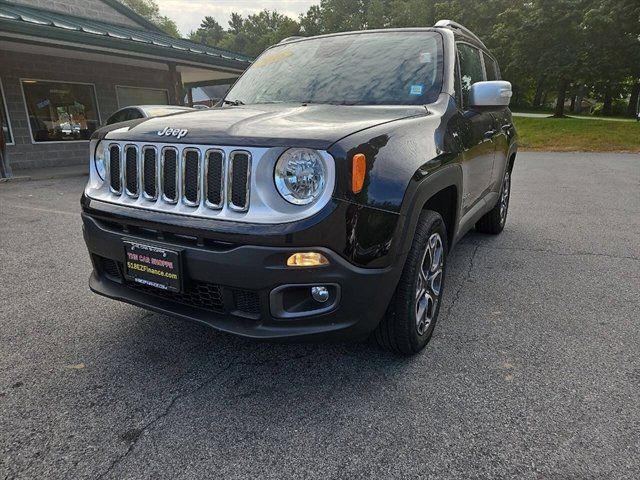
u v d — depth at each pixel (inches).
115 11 563.8
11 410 85.7
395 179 82.4
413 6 1833.2
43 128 482.9
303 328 80.0
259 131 80.0
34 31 350.3
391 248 82.4
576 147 707.4
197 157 82.3
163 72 595.2
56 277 152.8
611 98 1781.5
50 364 100.9
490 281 148.9
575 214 248.5
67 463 73.1
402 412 85.0
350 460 73.7
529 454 74.4
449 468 71.9
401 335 96.5
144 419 83.7
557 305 130.4
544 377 95.3
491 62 181.5
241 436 79.3
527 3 1256.8
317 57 135.5
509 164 196.2
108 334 114.3
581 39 1068.5
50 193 318.3
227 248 78.7
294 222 74.2
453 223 116.6
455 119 113.3
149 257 87.1
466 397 89.1
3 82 446.6
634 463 72.1
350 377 96.1
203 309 87.0
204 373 97.9
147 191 90.3
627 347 107.2
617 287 143.5
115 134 95.9
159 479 70.2
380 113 101.5
